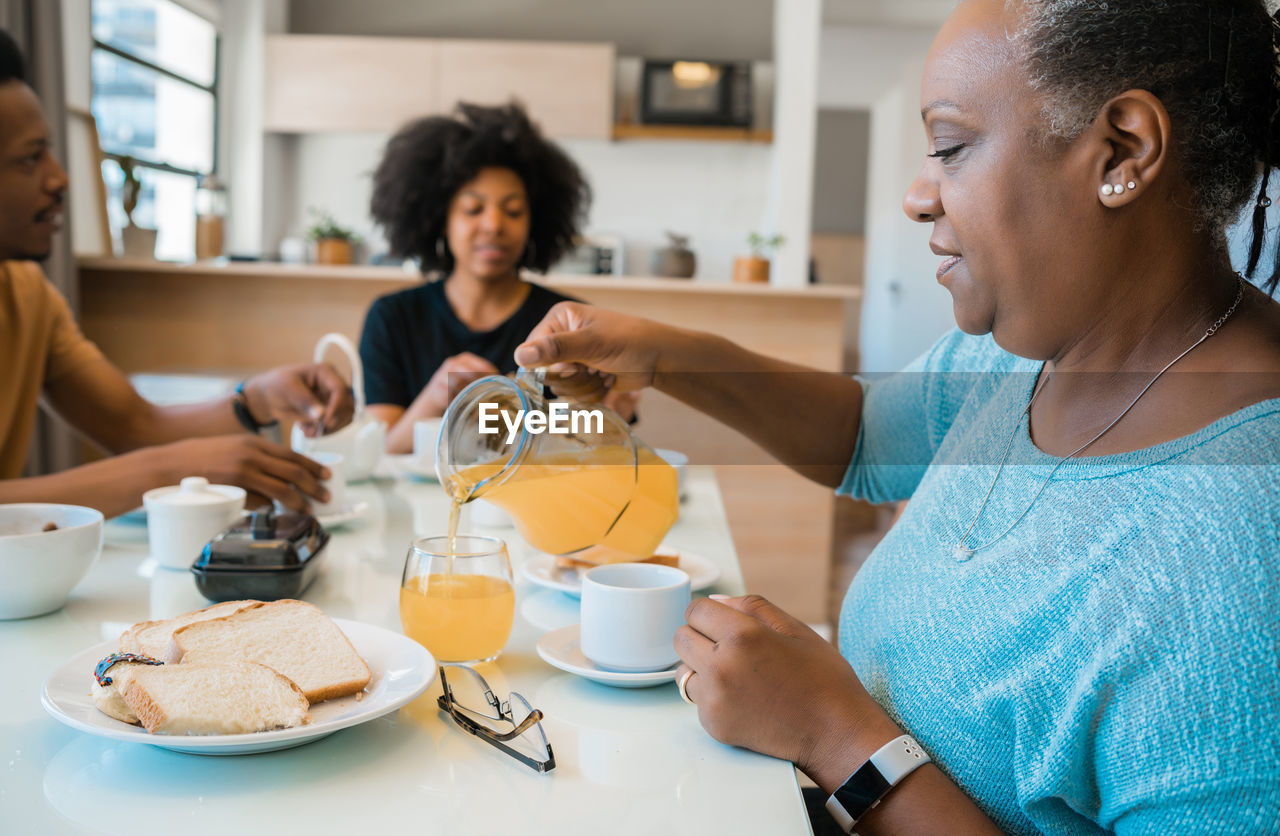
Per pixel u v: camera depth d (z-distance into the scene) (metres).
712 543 1.16
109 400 1.57
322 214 4.59
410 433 1.79
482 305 2.23
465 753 0.60
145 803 0.53
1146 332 0.55
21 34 2.82
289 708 0.58
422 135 2.23
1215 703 0.45
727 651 0.61
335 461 1.23
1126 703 0.48
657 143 4.56
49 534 0.81
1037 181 0.53
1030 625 0.54
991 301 0.57
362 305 3.40
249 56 4.35
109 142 3.78
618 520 0.91
